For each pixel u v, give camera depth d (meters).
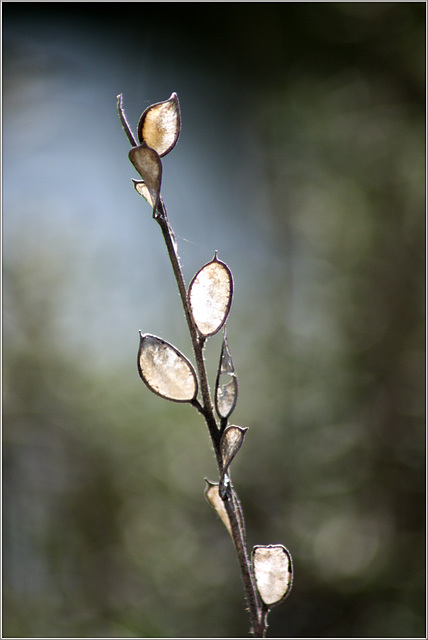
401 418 1.79
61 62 2.38
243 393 1.89
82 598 1.55
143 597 1.59
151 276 1.97
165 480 1.74
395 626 1.51
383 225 1.93
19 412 1.66
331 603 1.61
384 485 1.74
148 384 0.75
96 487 1.68
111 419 1.76
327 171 2.04
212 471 1.77
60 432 1.69
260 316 2.00
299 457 1.81
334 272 1.96
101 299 1.86
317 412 1.86
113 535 1.66
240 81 2.32
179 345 1.88
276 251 2.07
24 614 1.47
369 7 2.03
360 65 2.07
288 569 0.75
